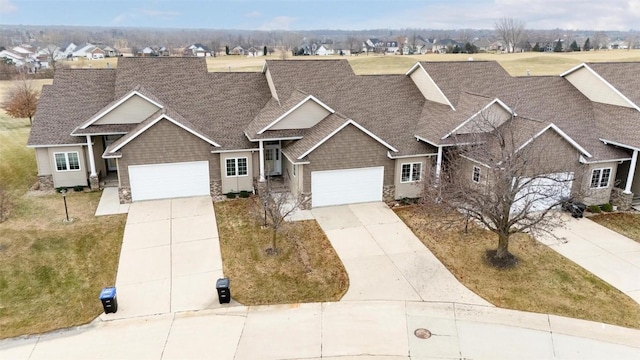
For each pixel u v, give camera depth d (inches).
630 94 1021.8
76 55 5930.1
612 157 942.4
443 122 1015.6
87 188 1056.8
